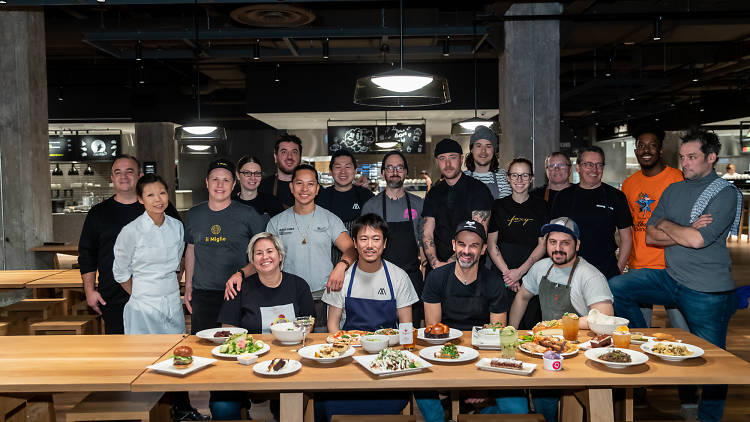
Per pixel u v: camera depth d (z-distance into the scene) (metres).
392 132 11.15
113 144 12.62
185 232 3.43
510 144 6.57
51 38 7.69
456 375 2.18
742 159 14.95
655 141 3.61
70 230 11.21
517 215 3.70
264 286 2.93
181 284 5.64
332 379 2.14
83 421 2.45
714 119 12.23
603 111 12.45
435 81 3.69
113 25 7.39
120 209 3.53
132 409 2.41
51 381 2.15
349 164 4.13
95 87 11.34
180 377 2.18
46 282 4.91
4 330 4.58
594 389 2.26
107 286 3.48
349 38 7.70
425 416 2.66
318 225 3.36
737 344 4.77
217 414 2.88
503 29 6.62
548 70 6.47
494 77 9.85
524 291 3.14
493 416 2.33
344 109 9.92
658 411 3.53
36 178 6.71
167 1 5.05
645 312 3.76
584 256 3.63
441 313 3.05
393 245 3.67
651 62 9.22
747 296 3.12
